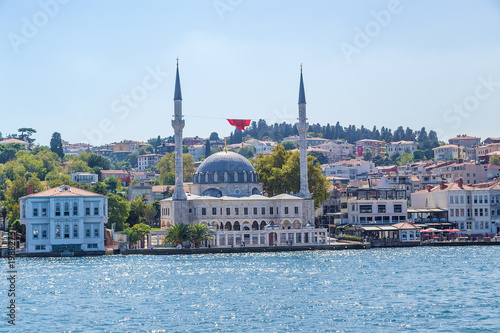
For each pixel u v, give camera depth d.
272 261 194.12
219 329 98.75
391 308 112.00
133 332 97.81
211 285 142.62
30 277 158.38
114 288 139.88
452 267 169.00
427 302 117.00
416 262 183.38
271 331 97.12
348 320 103.38
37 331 99.00
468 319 103.12
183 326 101.00
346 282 143.62
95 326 101.88
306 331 96.81
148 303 120.88
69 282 149.25
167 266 182.12
